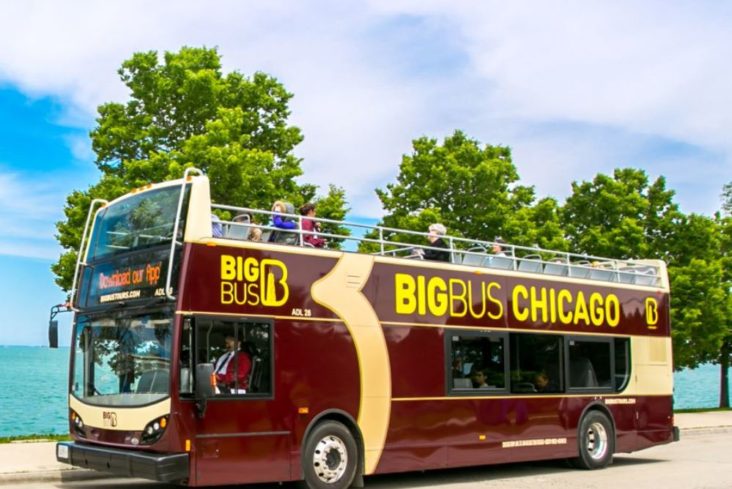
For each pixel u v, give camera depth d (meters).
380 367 13.31
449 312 14.53
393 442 13.34
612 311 17.59
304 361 12.38
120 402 11.61
